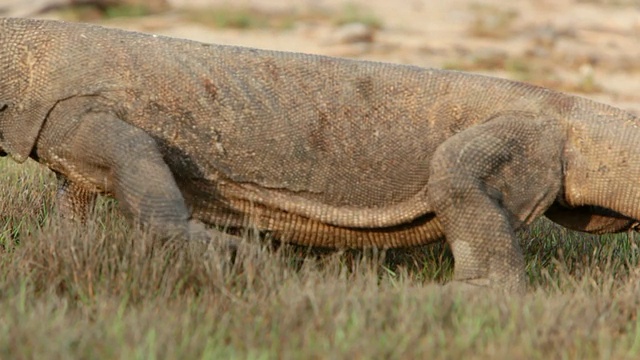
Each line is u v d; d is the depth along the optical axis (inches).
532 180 1000.9
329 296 878.4
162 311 858.8
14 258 971.9
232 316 861.8
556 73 2775.6
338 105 1015.6
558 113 1016.9
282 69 1020.5
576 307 892.6
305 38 3083.2
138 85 988.6
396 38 3137.3
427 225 1035.3
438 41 3105.3
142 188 945.5
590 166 1007.6
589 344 836.6
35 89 984.3
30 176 1268.5
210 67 1008.9
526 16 3727.9
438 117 1019.3
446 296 903.1
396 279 1029.8
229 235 975.0
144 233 943.7
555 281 1009.5
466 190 970.1
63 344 761.6
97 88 979.9
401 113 1019.9
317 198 1023.6
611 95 2516.0
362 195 1024.2
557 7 3981.3
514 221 1004.6
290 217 1029.8
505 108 1016.2
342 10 3582.7
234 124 1001.5
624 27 3590.1
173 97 994.7
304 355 784.3
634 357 809.5
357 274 954.7
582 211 1066.7
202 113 998.4
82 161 976.3
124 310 872.9
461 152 978.1
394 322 861.2
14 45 993.5
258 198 1016.2
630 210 1005.2
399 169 1018.7
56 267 940.6
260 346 812.6
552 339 831.7
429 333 831.1
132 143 957.8
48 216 1107.9
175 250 944.9
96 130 964.0
